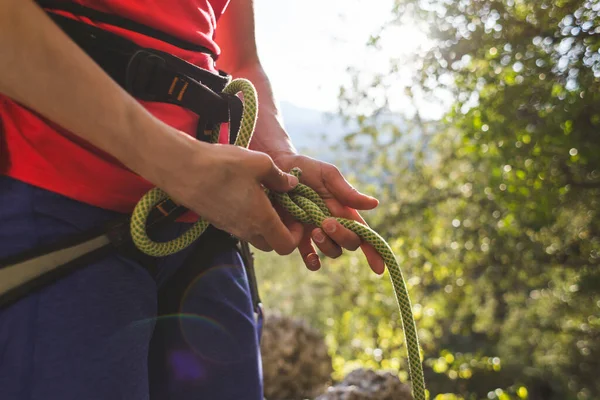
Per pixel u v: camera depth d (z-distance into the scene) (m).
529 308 12.41
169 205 0.90
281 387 4.16
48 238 0.82
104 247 0.85
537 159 6.65
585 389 14.53
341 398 2.72
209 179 0.78
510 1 6.43
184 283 1.02
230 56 1.32
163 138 0.76
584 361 13.94
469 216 8.71
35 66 0.70
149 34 0.90
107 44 0.85
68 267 0.82
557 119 6.28
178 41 0.93
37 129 0.81
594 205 7.43
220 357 1.05
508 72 6.46
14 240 0.80
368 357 7.76
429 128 8.64
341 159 9.25
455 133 8.42
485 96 6.70
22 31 0.69
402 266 9.25
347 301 10.48
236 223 0.83
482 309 11.97
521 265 8.96
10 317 0.79
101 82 0.73
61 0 0.83
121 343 0.85
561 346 13.62
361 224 1.02
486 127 6.55
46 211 0.82
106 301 0.84
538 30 6.42
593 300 10.22
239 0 1.30
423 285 9.77
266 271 16.06
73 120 0.74
